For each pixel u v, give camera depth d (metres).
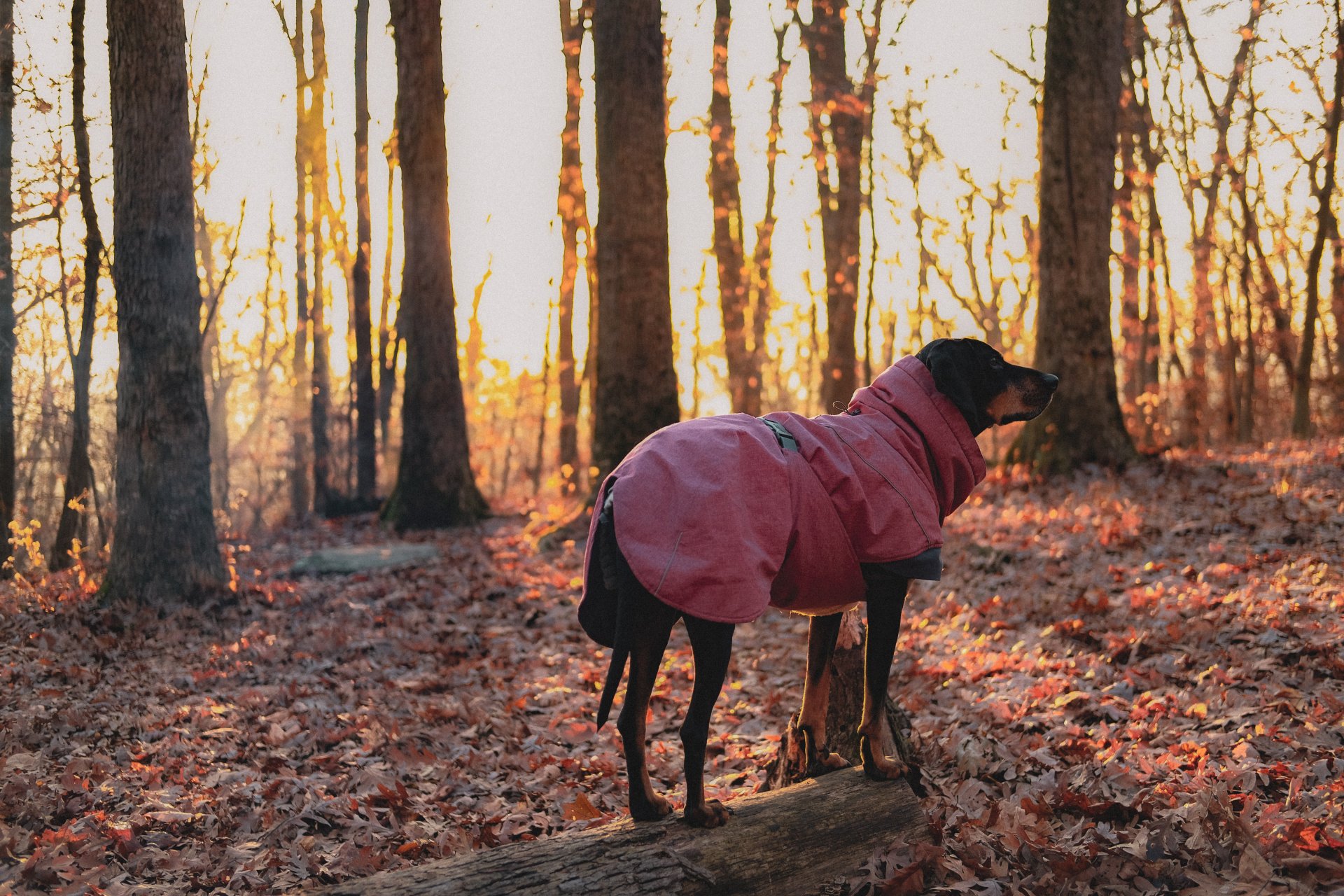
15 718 5.48
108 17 8.36
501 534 13.10
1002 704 5.23
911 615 7.65
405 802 4.67
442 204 14.60
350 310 22.98
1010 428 31.08
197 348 8.77
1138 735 4.64
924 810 3.87
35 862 3.69
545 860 3.05
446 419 14.66
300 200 21.38
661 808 3.37
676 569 3.16
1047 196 12.19
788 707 5.88
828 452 3.56
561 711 6.11
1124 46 18.62
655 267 11.84
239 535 15.73
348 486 22.16
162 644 7.52
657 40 11.82
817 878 3.36
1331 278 21.92
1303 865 3.16
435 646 7.71
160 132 8.44
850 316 18.05
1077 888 3.28
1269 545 7.68
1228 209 23.23
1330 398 24.02
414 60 14.22
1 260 11.48
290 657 7.39
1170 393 26.70
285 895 2.92
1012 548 8.83
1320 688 4.80
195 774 4.96
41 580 8.91
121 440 8.59
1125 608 6.77
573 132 18.53
